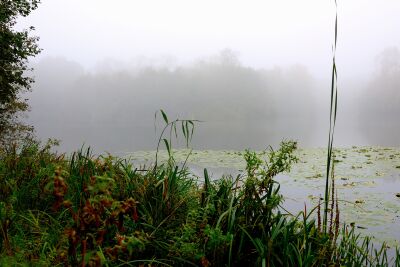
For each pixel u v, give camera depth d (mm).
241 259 2547
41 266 2135
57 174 1684
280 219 2805
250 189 2867
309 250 2514
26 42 12734
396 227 5621
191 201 3545
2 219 2686
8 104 13344
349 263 2875
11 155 4684
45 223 2959
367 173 11086
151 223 2859
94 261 1624
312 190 8680
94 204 1715
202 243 2574
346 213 6430
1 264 2047
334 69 2225
